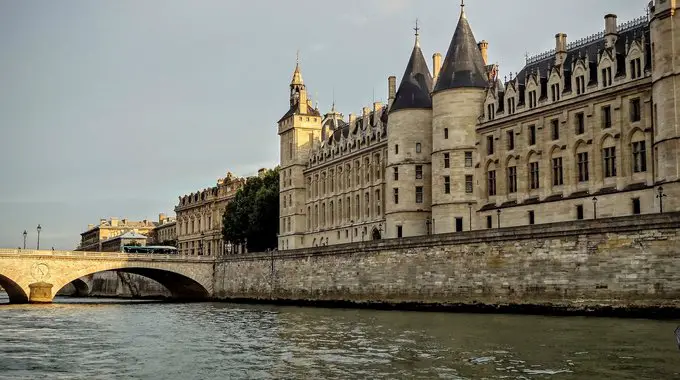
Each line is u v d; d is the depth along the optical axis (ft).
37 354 165.37
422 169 367.45
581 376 120.98
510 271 248.11
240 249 622.54
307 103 536.83
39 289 398.21
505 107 321.73
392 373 130.82
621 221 212.84
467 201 332.39
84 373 138.72
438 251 279.49
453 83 338.54
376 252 315.17
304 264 372.79
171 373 137.80
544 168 302.04
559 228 230.68
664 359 133.08
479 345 160.76
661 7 236.02
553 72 300.40
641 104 262.26
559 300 229.86
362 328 210.38
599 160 278.67
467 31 350.43
